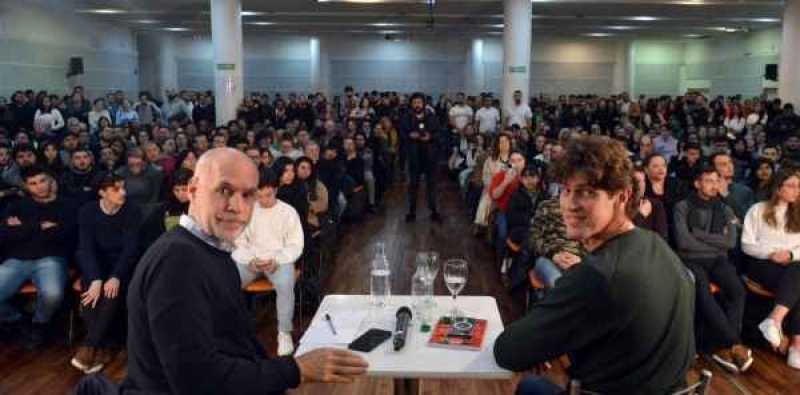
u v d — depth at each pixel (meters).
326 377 1.57
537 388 1.96
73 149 7.18
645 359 1.48
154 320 1.38
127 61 18.27
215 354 1.41
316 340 2.16
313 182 5.43
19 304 4.13
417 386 2.35
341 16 15.05
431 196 7.76
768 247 3.88
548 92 22.67
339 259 6.04
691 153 6.06
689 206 3.99
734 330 3.70
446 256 6.16
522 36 11.64
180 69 21.59
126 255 3.73
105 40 16.64
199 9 13.84
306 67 22.14
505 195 5.43
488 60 22.06
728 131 10.68
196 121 13.00
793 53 11.70
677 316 1.50
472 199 7.51
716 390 3.39
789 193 3.81
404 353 2.04
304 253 4.44
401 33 19.94
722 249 3.93
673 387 1.52
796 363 3.65
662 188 4.41
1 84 11.52
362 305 2.52
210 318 1.43
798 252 3.83
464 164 9.94
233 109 11.22
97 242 3.84
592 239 1.58
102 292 3.68
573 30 18.61
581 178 1.52
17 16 12.09
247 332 1.60
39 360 3.75
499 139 6.46
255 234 3.88
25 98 10.66
